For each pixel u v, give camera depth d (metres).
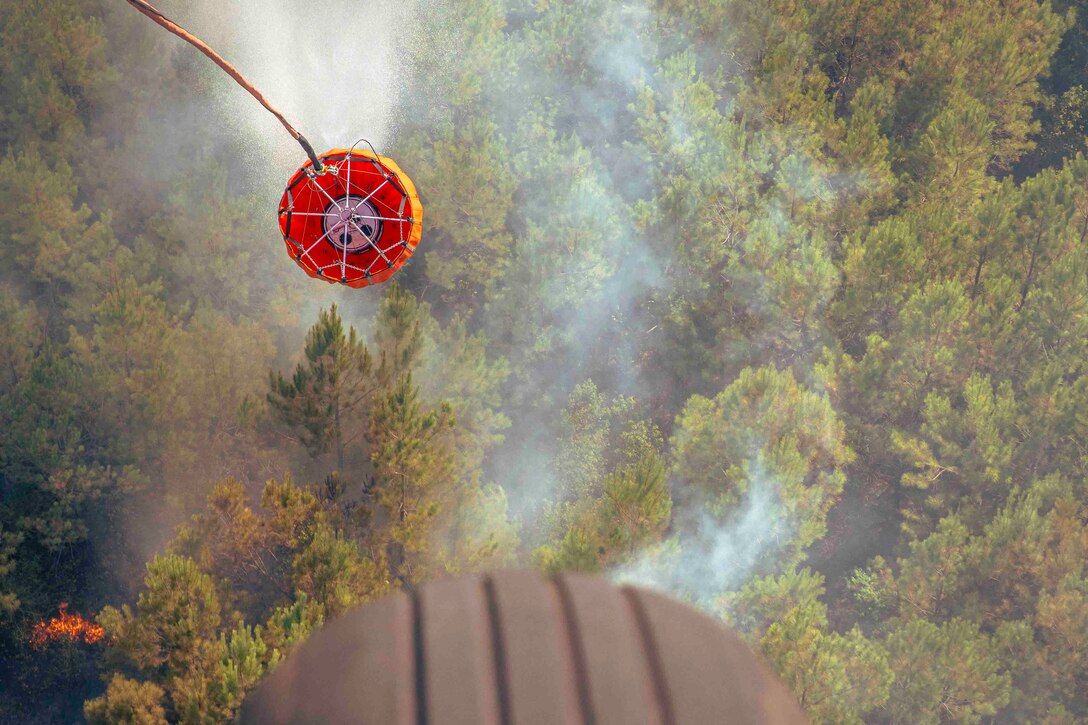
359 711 1.02
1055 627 24.14
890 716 24.03
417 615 1.12
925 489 31.02
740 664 1.11
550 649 1.07
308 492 22.80
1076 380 30.11
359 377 24.75
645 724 1.00
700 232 33.28
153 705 19.41
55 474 29.50
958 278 31.39
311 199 6.81
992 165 45.19
